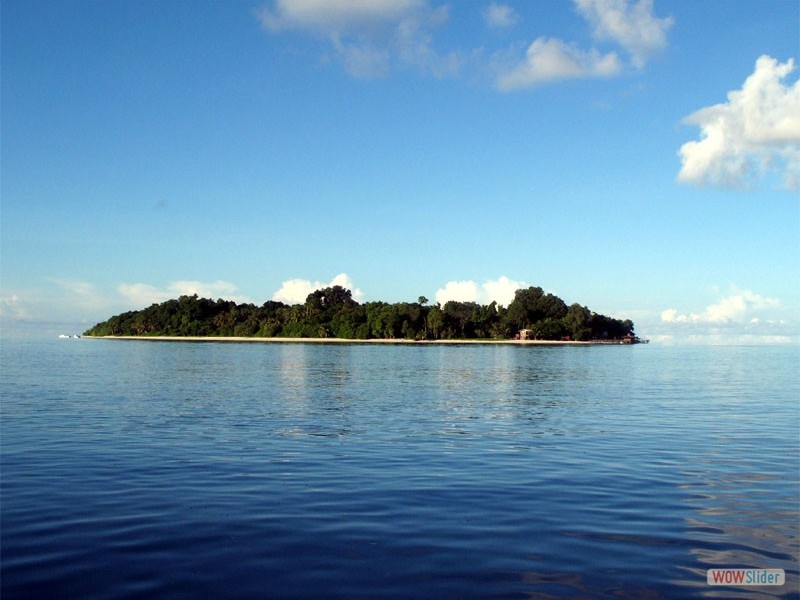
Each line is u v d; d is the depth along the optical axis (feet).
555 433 100.27
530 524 51.55
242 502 57.77
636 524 51.72
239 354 465.06
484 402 148.05
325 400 151.02
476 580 40.01
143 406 134.41
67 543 46.42
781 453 82.89
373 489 62.80
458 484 65.05
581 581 40.06
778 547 46.57
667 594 38.34
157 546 45.83
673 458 79.36
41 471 70.38
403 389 184.24
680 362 389.60
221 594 37.73
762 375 258.57
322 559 43.37
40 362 322.14
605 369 301.84
